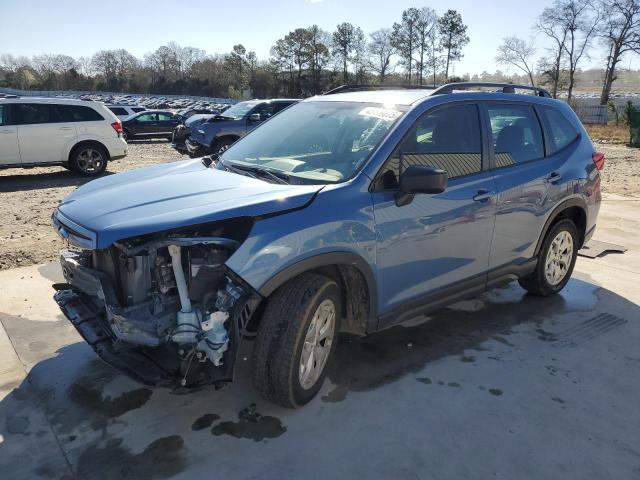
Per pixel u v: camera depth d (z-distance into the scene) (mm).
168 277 2818
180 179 3439
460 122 3857
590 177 4922
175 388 2746
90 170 12930
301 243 2867
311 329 3035
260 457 2746
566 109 4977
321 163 3473
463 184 3760
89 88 102812
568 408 3250
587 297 5047
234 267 2682
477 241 3918
